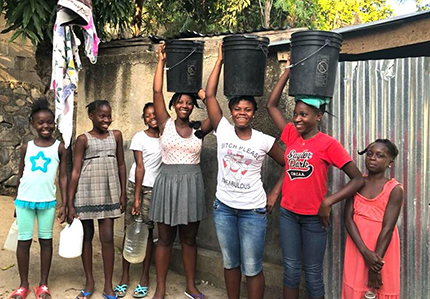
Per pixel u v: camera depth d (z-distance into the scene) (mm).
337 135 3057
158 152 3576
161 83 3227
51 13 4543
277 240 3461
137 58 4211
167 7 8789
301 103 2633
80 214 3254
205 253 3824
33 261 4090
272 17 10203
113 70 4363
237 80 2816
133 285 3686
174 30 8867
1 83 7633
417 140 2787
